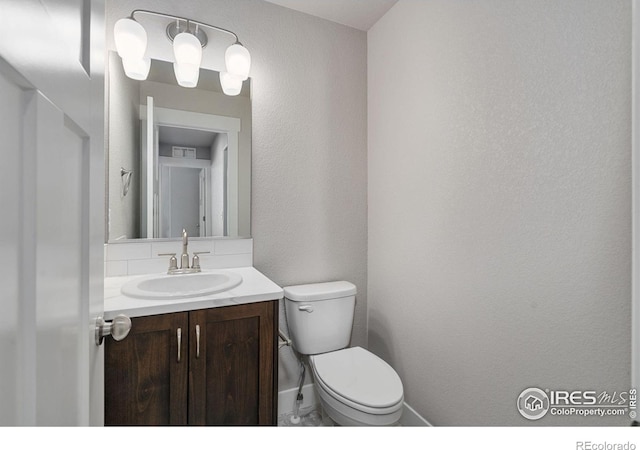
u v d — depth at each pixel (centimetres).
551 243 100
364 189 200
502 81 116
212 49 164
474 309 127
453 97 136
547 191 101
